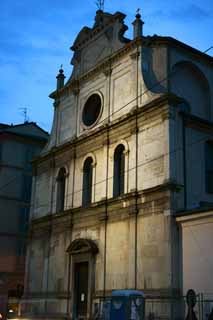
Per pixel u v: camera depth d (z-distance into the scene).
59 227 32.97
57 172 35.00
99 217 28.64
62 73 37.91
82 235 30.22
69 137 34.62
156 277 23.47
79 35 35.94
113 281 26.34
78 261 29.80
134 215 25.78
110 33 32.47
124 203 26.86
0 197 45.88
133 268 24.94
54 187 34.97
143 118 26.98
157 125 25.83
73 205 32.06
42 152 37.72
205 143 26.59
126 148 27.84
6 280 44.19
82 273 29.61
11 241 45.44
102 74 32.38
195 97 29.17
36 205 36.81
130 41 29.91
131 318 19.47
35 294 33.75
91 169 31.36
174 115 25.33
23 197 47.31
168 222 23.42
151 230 24.52
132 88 28.81
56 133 36.59
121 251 26.31
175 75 28.41
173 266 22.78
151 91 27.31
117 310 19.94
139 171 26.42
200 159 25.88
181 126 25.50
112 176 28.62
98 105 33.09
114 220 27.50
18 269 45.06
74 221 31.48
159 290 23.05
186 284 22.34
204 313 21.09
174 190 23.92
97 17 34.38
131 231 25.72
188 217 22.75
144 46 29.14
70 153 33.84
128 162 27.50
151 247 24.23
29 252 36.00
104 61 31.92
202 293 21.41
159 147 25.30
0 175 46.56
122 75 30.20
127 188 27.05
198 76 29.78
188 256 22.56
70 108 35.56
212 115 29.25
